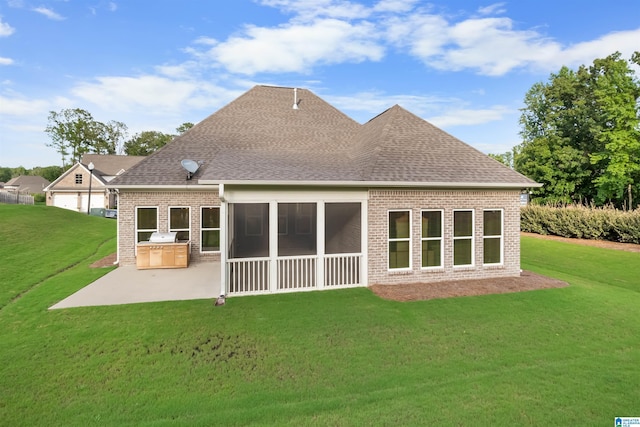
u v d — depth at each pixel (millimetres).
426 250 11039
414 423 4117
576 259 15578
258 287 9961
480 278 11406
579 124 34656
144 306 8477
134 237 13883
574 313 8078
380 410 4375
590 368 5523
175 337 6648
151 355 5898
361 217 10633
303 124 17812
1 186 74750
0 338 6543
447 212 11117
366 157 12070
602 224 20625
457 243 11305
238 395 4727
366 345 6344
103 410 4379
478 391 4832
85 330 6934
